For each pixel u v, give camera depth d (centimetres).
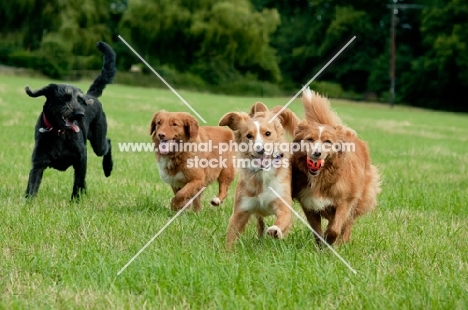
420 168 1900
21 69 7006
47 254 756
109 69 1327
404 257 805
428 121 5275
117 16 8288
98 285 666
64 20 7319
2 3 7306
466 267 767
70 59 7194
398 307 605
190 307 617
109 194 1196
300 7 9525
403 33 8956
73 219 928
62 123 1078
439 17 8288
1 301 621
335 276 691
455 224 1038
